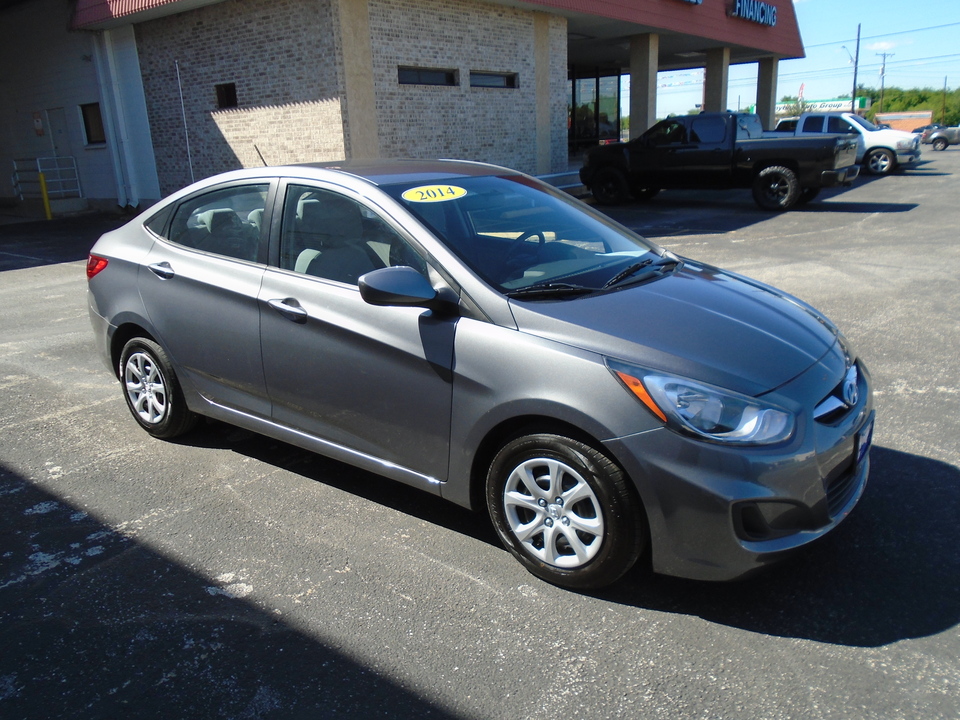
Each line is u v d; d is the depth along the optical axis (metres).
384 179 3.52
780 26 27.92
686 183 16.17
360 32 13.63
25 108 20.80
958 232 11.25
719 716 2.25
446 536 3.31
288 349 3.49
